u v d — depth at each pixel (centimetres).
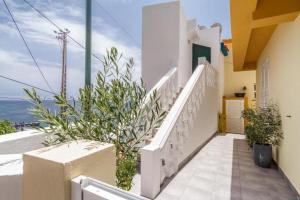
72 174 97
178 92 602
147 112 218
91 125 195
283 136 410
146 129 218
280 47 426
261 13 297
